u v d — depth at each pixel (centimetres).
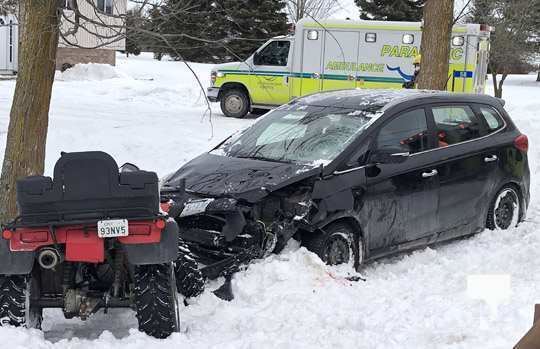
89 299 487
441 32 1244
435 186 741
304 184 651
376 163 688
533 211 974
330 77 1948
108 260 486
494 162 809
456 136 783
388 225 700
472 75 1844
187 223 653
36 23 654
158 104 2136
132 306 491
